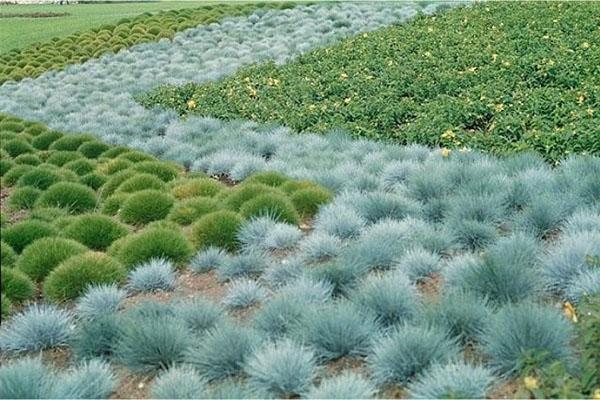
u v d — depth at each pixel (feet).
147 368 18.38
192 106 50.70
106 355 19.51
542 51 47.96
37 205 33.06
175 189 33.09
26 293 23.39
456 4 75.72
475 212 25.66
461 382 15.52
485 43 53.36
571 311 17.29
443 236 23.58
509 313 17.47
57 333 20.51
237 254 26.12
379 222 26.17
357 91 46.57
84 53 79.61
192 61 69.56
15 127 50.62
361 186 30.96
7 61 83.66
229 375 17.70
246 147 40.04
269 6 92.38
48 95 63.87
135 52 75.92
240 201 29.78
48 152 43.34
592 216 23.76
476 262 20.72
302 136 40.34
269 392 16.72
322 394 15.69
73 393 17.06
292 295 20.25
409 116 41.11
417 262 21.89
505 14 63.82
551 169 30.40
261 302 21.53
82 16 120.88
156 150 43.04
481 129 37.58
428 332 17.06
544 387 15.17
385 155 34.76
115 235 27.96
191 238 26.58
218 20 85.40
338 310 18.62
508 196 27.02
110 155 42.75
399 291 19.42
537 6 65.77
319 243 24.20
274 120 44.70
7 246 26.07
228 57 68.23
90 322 20.34
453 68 48.34
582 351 16.57
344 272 21.34
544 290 20.21
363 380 16.08
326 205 28.58
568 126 32.76
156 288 23.32
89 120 52.06
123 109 53.93
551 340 16.56
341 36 67.87
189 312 20.35
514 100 39.34
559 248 21.62
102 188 35.58
